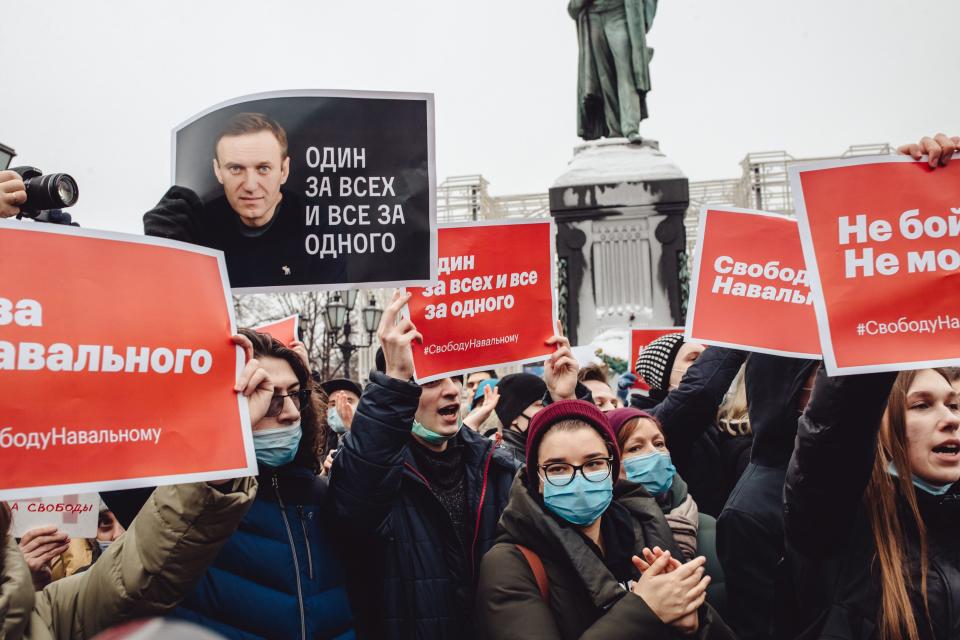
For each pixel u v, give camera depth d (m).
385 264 3.63
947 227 2.95
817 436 2.94
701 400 4.73
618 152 15.30
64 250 2.58
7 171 2.79
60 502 3.85
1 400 2.43
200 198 3.53
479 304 4.19
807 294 3.85
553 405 3.24
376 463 3.26
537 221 4.32
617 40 15.42
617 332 14.56
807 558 3.11
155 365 2.66
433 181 3.68
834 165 3.01
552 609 2.96
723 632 2.96
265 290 3.54
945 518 2.96
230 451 2.72
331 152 3.62
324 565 3.21
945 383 3.00
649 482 3.95
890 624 2.84
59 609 2.72
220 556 3.08
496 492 3.85
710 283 3.97
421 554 3.60
